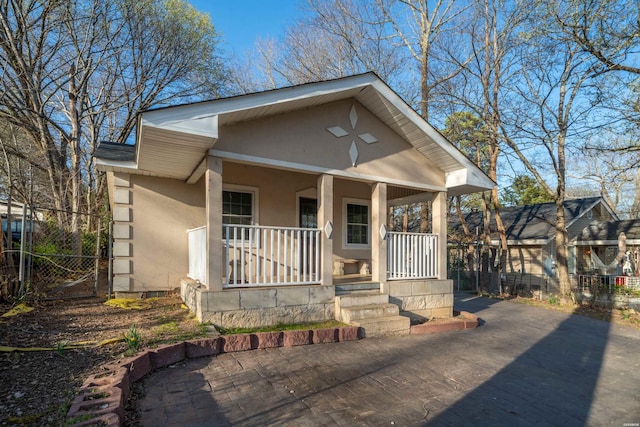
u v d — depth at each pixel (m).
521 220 18.41
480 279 13.99
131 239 7.43
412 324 6.62
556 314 9.02
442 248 7.70
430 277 7.58
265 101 5.26
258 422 2.97
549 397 3.80
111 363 3.62
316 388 3.73
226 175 7.93
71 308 6.23
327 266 6.27
